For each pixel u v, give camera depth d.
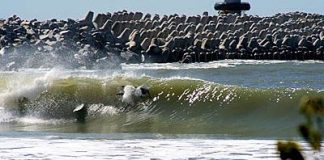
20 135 65.25
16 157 46.88
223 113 81.88
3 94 90.06
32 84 90.75
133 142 56.97
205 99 85.06
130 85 89.06
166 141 57.84
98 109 87.75
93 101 88.69
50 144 54.66
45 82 90.56
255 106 81.38
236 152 48.91
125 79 90.81
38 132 71.31
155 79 89.19
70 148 51.84
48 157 46.66
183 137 65.31
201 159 45.28
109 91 89.06
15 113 87.81
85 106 88.06
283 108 80.06
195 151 49.78
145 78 90.06
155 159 45.41
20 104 89.00
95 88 89.56
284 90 82.38
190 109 84.81
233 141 57.66
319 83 131.62
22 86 90.69
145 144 55.03
